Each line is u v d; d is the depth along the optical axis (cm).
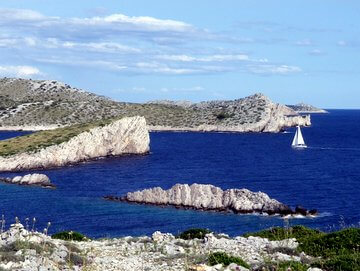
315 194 9581
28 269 1609
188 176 12444
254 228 6725
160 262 1956
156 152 19025
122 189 10444
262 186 10675
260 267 1786
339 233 2370
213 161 15950
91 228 6725
